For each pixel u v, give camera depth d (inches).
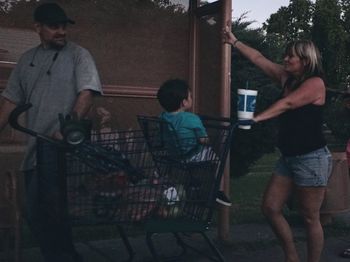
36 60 161.9
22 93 165.8
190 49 238.8
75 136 131.0
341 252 216.4
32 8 213.3
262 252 218.4
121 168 140.6
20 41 211.8
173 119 157.2
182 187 149.9
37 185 156.7
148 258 202.7
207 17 229.3
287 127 167.9
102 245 220.7
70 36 220.1
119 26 228.7
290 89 172.2
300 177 167.3
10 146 207.5
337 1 681.0
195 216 151.4
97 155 138.0
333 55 678.5
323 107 167.6
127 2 229.5
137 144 147.2
